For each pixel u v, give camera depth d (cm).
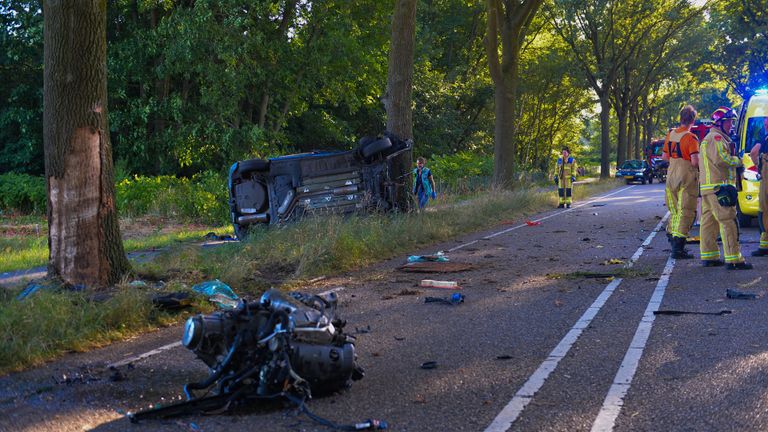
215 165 3347
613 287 912
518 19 2984
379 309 834
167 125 3259
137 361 628
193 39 2803
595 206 2527
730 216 995
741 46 4659
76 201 862
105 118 891
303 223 1345
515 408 477
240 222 1581
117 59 3005
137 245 1588
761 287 864
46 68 862
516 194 2462
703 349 605
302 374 487
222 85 3012
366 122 4644
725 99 3161
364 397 511
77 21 855
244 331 489
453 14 5288
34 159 3200
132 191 2458
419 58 4566
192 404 479
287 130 4100
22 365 619
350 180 1592
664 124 9131
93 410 496
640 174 5112
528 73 5619
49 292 757
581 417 456
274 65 3158
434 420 461
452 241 1549
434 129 5022
